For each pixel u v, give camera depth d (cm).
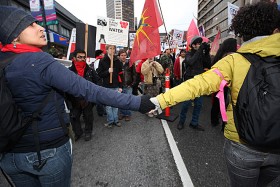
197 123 438
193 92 128
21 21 116
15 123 106
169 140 386
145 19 470
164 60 737
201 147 353
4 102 102
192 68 418
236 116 120
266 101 104
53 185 131
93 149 363
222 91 129
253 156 123
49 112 120
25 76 110
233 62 125
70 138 147
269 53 109
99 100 121
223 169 285
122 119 537
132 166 301
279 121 102
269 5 125
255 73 114
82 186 261
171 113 568
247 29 128
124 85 527
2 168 130
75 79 117
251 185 133
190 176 271
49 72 113
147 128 458
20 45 116
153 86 587
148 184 259
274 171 132
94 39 519
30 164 121
